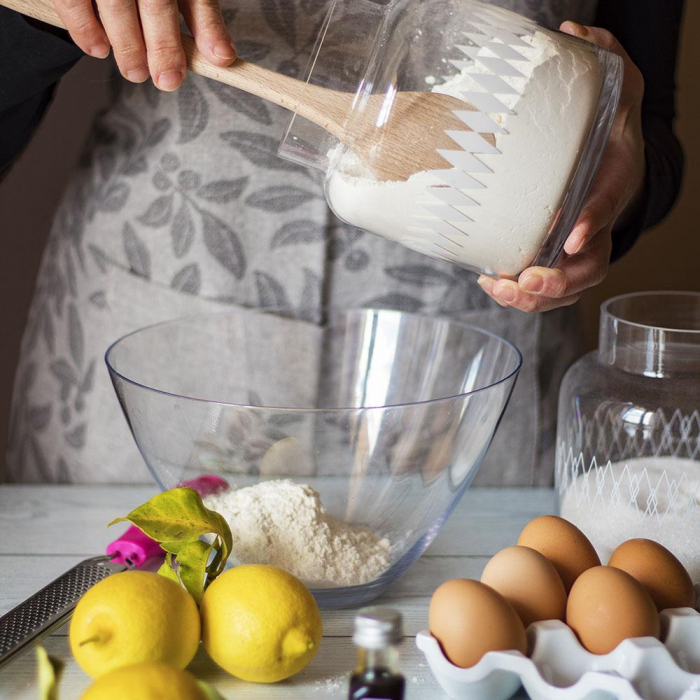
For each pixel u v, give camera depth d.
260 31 0.95
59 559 0.78
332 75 0.66
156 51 0.68
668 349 0.77
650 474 0.75
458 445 0.70
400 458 0.69
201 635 0.58
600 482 0.77
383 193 0.63
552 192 0.61
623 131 0.88
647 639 0.54
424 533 0.72
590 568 0.61
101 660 0.54
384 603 0.72
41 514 0.88
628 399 0.77
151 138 1.03
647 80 1.09
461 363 0.92
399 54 0.60
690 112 1.85
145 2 0.66
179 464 0.70
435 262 1.05
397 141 0.61
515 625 0.55
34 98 1.01
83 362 1.10
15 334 1.59
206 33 0.67
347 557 0.68
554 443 1.12
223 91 1.00
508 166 0.60
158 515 0.62
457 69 0.60
